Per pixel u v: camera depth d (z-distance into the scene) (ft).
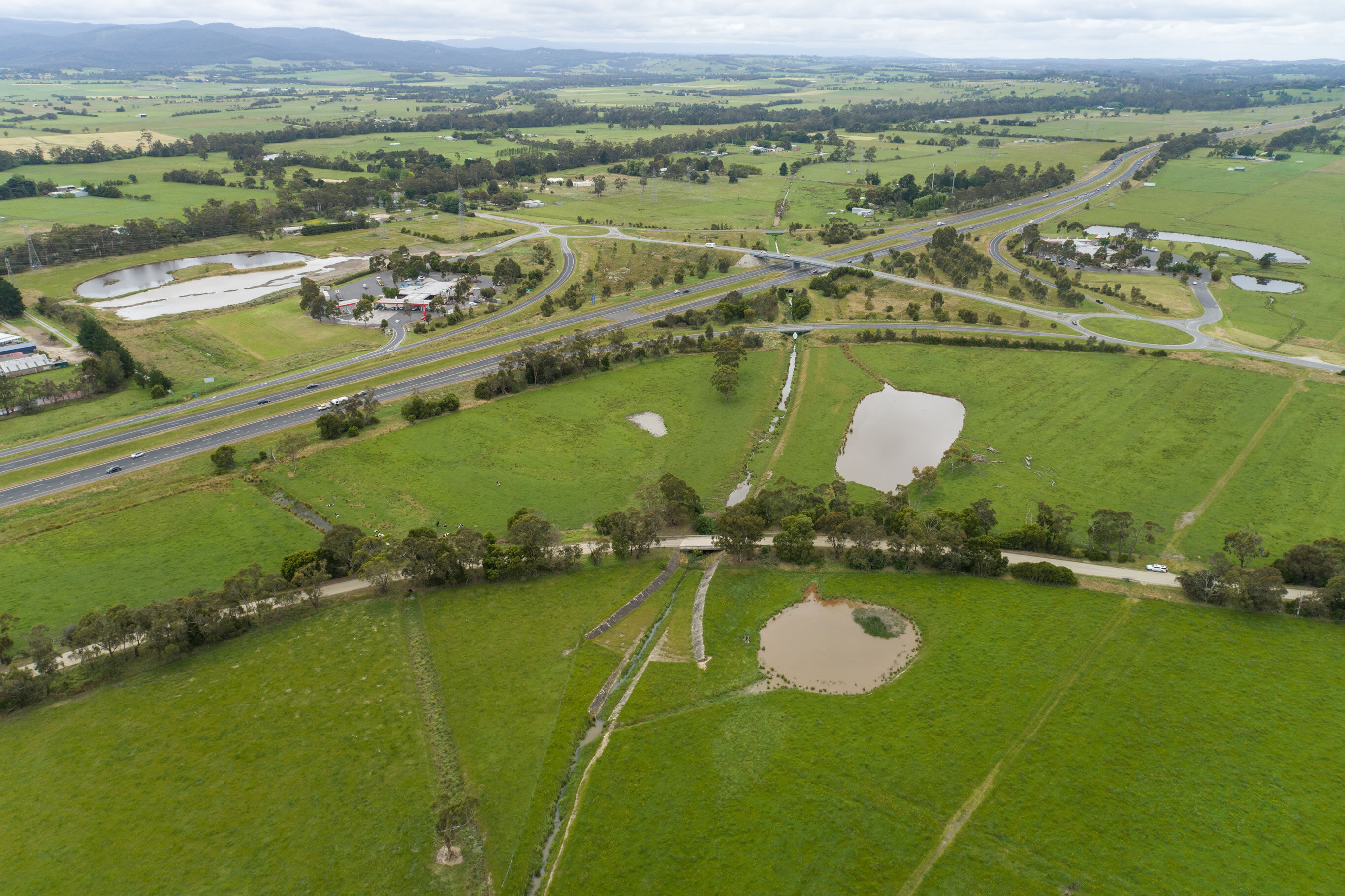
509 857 264.31
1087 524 450.30
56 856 264.11
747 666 352.08
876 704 326.65
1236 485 487.20
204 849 266.77
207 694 334.85
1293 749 298.97
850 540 428.15
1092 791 283.79
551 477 517.14
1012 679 336.49
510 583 409.28
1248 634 359.66
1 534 444.96
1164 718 314.76
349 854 264.93
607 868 260.62
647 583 410.11
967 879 253.65
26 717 322.55
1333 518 450.71
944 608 383.04
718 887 253.24
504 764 300.40
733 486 508.53
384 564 390.01
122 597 397.39
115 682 342.23
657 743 310.04
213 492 491.72
